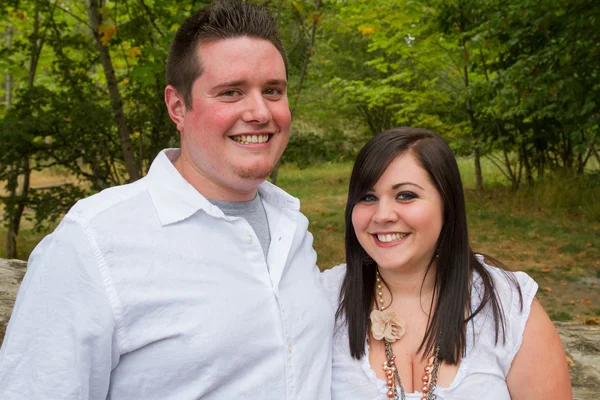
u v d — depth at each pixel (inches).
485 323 67.6
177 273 56.5
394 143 68.0
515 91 311.3
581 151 289.4
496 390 65.1
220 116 60.3
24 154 328.5
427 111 590.2
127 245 55.2
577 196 448.8
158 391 55.6
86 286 52.7
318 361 66.2
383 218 67.5
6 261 147.9
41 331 52.0
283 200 72.5
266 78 61.2
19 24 362.3
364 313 72.1
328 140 383.6
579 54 287.4
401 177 67.2
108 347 53.3
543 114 359.3
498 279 70.3
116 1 266.5
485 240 353.7
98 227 54.9
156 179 59.6
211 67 60.0
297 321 63.7
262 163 62.2
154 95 331.3
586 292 257.6
